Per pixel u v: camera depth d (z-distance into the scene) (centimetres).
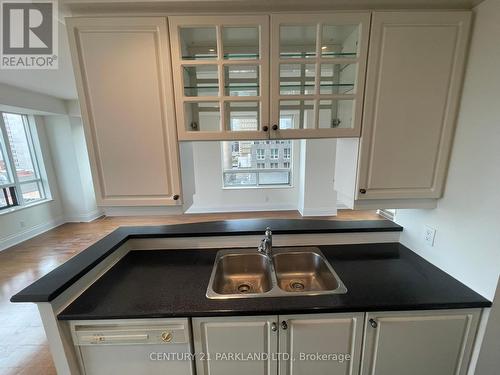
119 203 121
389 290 112
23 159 415
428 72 108
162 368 110
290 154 535
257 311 101
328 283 133
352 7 106
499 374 111
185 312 101
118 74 108
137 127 113
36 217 420
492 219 99
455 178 115
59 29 145
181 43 111
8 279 280
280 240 160
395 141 115
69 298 107
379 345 109
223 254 152
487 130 99
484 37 99
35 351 180
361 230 159
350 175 126
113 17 103
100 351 107
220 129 115
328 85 123
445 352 111
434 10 106
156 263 143
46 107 395
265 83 110
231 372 112
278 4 104
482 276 105
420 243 142
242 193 531
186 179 133
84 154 480
